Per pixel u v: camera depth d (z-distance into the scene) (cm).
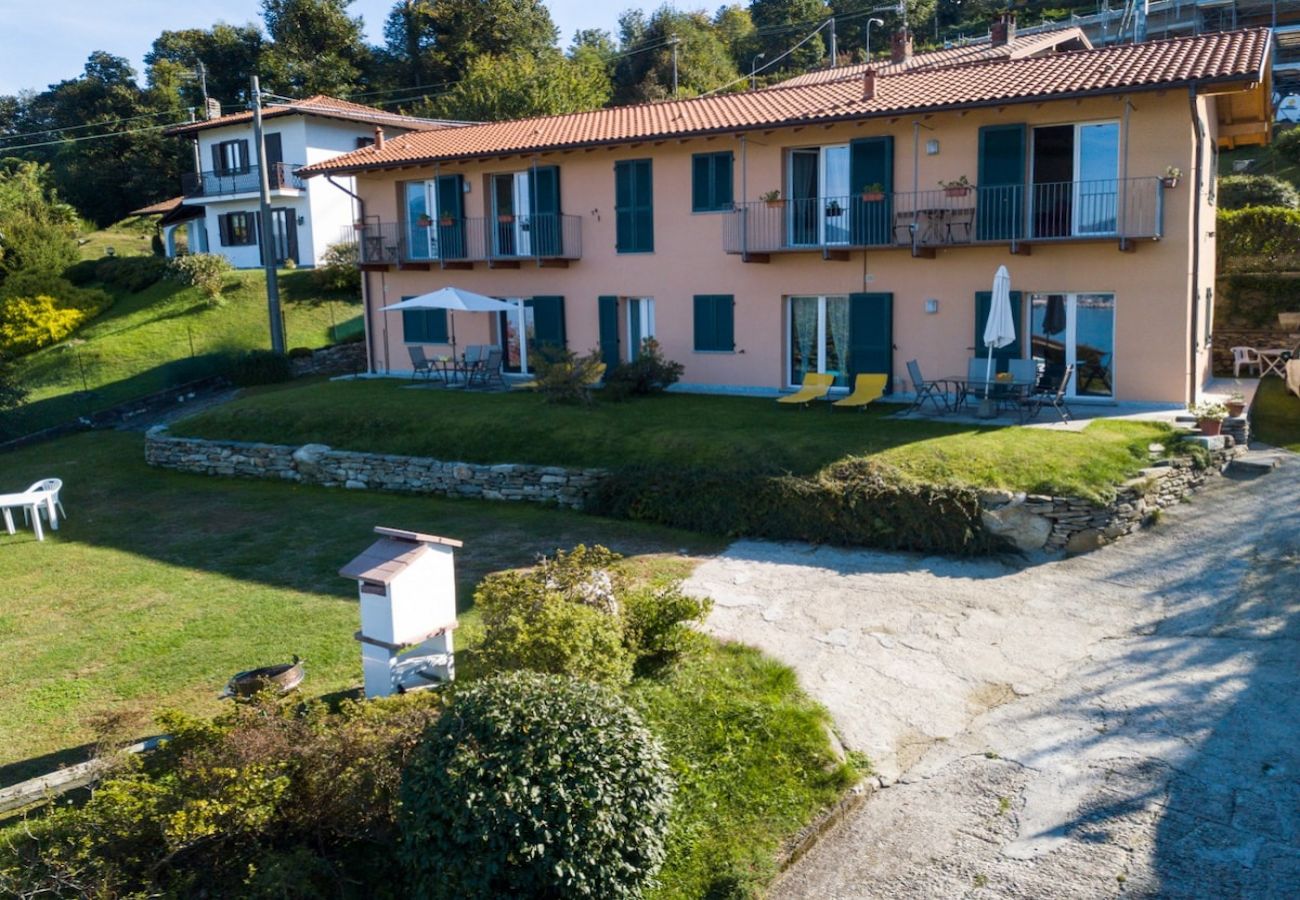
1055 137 1762
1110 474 1310
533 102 4406
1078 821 738
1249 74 1532
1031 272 1784
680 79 5862
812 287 2005
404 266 2536
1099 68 1758
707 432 1647
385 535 916
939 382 1809
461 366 2506
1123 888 664
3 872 582
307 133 3612
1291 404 1802
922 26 6531
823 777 789
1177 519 1323
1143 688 927
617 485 1539
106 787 632
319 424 2002
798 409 1838
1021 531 1270
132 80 6494
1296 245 2258
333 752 674
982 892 671
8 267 3722
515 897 595
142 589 1288
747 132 1973
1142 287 1695
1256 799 749
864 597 1155
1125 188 1678
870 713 902
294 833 671
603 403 1978
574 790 608
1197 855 691
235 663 1014
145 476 2031
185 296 3416
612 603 922
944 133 1841
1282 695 893
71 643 1102
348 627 1098
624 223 2209
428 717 696
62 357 3097
